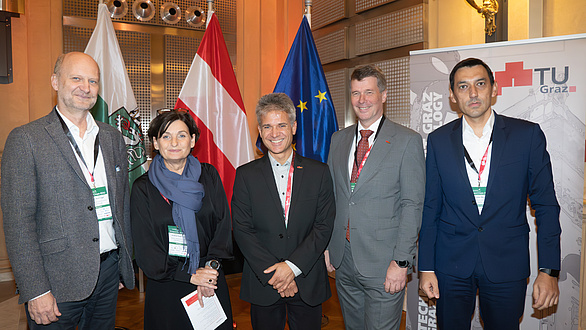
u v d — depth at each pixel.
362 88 2.05
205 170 2.08
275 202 1.97
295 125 2.06
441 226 1.95
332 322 3.25
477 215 1.83
